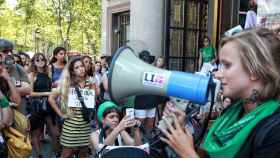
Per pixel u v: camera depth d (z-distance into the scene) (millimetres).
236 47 1242
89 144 4727
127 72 1584
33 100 5793
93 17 22359
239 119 1306
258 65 1203
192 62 8570
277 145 1142
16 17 27172
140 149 2320
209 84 1440
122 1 12633
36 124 5773
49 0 22625
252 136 1189
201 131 1472
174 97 1497
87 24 22781
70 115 4629
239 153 1201
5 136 3783
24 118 4250
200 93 1443
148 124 4715
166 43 7922
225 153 1225
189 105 1531
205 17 8711
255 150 1167
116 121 3871
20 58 6680
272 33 1253
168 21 7906
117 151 2305
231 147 1211
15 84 4871
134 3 7887
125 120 3543
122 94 1604
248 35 1248
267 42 1221
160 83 1514
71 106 4625
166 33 7902
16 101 4250
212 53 6590
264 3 3336
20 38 27828
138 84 1549
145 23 7781
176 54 8250
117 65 1602
